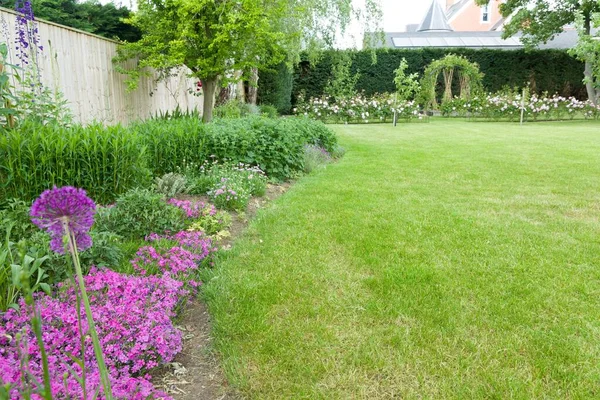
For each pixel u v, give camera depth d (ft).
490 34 80.74
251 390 5.66
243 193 13.65
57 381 4.52
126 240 9.84
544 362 6.13
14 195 10.85
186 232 10.61
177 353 6.48
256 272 9.04
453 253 10.03
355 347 6.51
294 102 59.72
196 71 25.21
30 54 15.01
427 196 15.37
